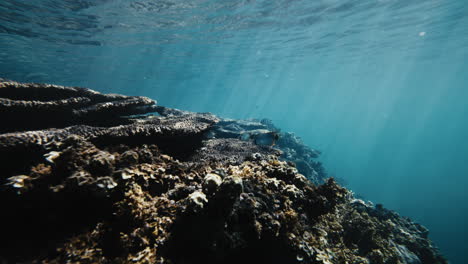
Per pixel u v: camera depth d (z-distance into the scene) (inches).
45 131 129.0
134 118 228.7
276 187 138.9
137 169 115.0
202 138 228.4
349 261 163.5
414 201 1870.1
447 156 3208.7
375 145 4227.4
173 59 1091.9
